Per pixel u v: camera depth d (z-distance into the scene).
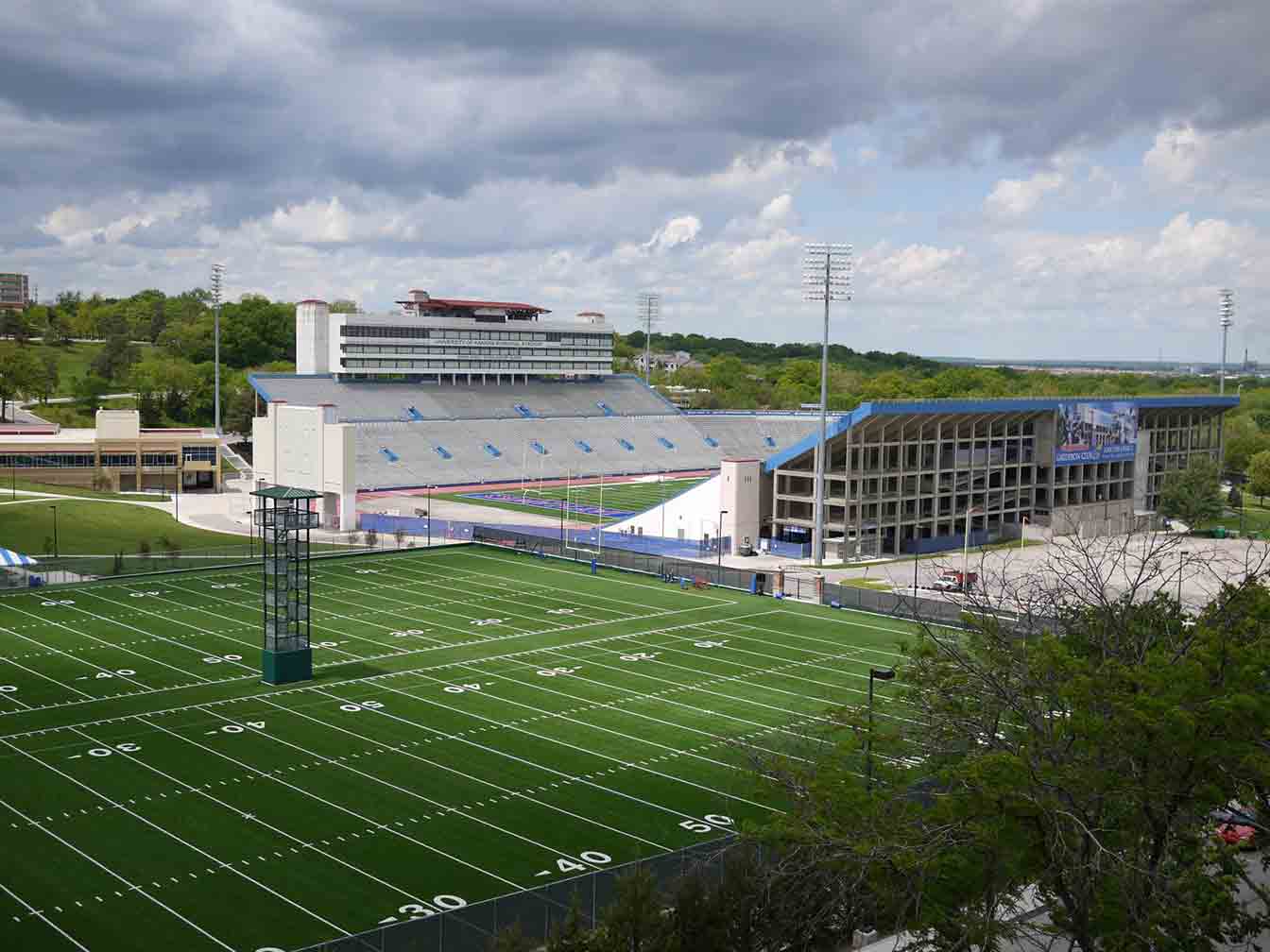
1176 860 24.44
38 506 112.81
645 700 54.88
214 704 53.12
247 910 33.16
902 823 24.89
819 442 95.12
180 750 46.81
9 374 187.38
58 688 54.84
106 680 56.50
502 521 117.31
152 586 79.75
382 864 36.41
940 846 23.94
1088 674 25.25
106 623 68.38
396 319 171.50
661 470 168.88
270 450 117.00
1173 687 23.67
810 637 68.00
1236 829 32.72
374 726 50.38
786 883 26.69
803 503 103.69
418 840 38.38
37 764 44.78
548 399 184.25
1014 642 28.75
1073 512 113.75
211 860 36.47
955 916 24.45
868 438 101.94
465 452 157.88
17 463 132.62
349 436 108.62
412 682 57.41
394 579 84.19
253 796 42.00
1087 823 23.81
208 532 106.25
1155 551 34.78
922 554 102.06
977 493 109.69
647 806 41.72
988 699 26.84
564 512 124.00
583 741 48.78
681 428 184.88
